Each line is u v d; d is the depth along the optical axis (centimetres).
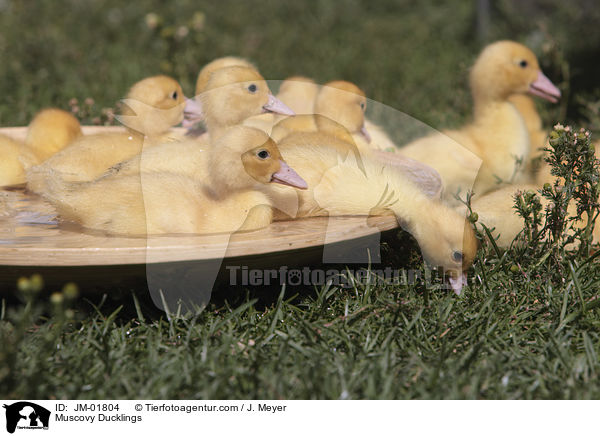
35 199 383
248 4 1202
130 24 1032
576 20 966
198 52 762
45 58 805
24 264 287
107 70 780
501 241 381
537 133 566
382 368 271
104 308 320
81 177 381
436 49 966
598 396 263
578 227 373
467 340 299
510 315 318
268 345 295
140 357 282
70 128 452
